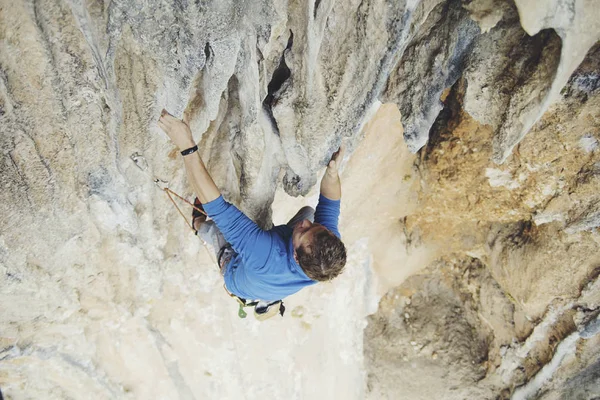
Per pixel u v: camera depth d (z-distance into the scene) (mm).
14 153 2502
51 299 3463
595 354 4684
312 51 2564
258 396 5219
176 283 4191
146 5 2150
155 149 3021
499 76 2920
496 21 2678
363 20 2539
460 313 5977
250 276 2613
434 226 4996
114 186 2848
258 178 3059
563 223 4098
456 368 5840
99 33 2244
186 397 4898
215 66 2416
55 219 2902
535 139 3645
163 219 3627
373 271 5461
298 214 3051
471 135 3982
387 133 4000
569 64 2588
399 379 5945
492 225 4887
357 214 4762
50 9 2094
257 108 2686
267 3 2344
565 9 2314
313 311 5242
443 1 2770
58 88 2344
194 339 4637
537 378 5164
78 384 4266
